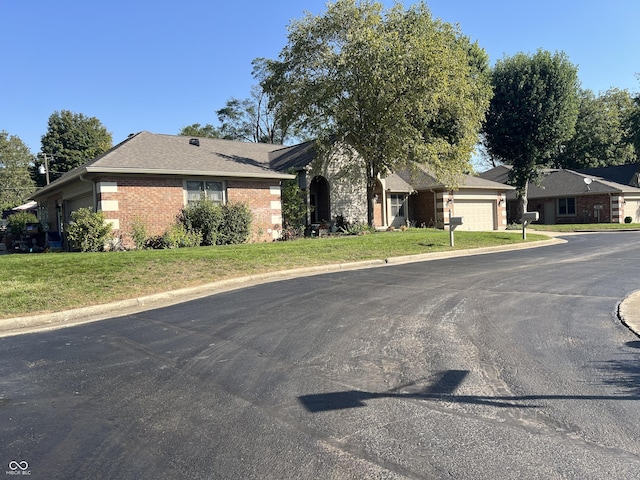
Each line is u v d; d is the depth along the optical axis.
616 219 37.34
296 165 23.23
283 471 3.10
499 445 3.38
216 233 17.59
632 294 8.93
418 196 30.53
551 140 36.12
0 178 63.00
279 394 4.42
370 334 6.42
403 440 3.48
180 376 4.97
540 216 41.94
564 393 4.30
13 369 5.34
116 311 8.62
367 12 21.02
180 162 18.23
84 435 3.68
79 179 17.33
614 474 2.98
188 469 3.15
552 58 35.22
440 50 19.75
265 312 7.96
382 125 20.39
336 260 14.22
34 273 10.52
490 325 6.79
